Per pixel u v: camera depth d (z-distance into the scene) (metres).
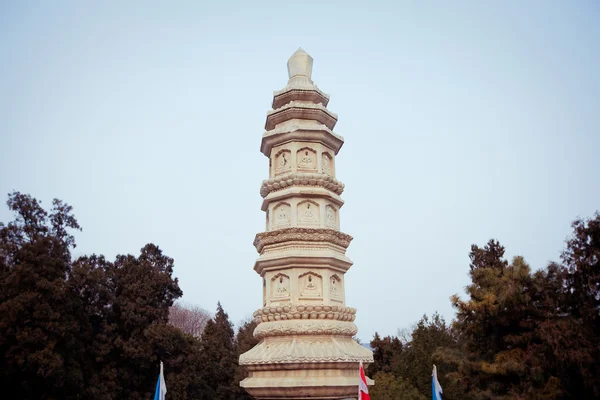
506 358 26.28
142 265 51.81
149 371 48.16
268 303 22.11
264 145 24.91
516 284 26.83
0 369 37.06
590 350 23.69
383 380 42.12
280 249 22.36
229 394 59.88
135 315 47.81
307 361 19.64
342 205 24.31
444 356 31.02
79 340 42.66
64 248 43.84
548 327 24.83
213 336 62.97
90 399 42.31
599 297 25.98
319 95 24.92
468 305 28.83
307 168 23.52
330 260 21.86
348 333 21.41
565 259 27.23
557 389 23.98
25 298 37.41
